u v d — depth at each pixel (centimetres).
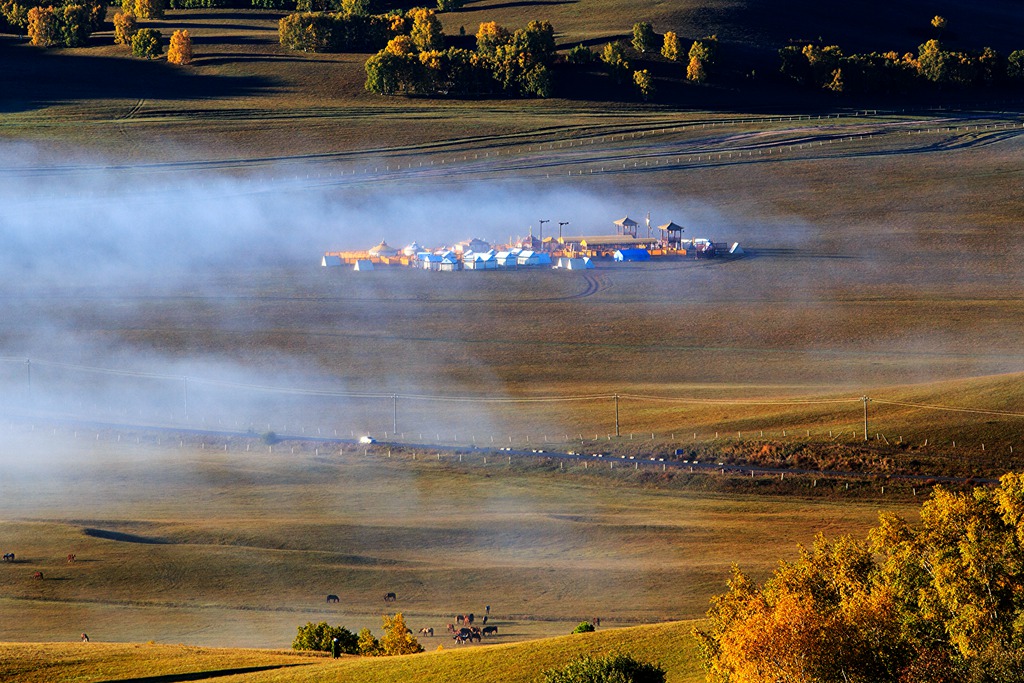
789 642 18062
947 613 19562
